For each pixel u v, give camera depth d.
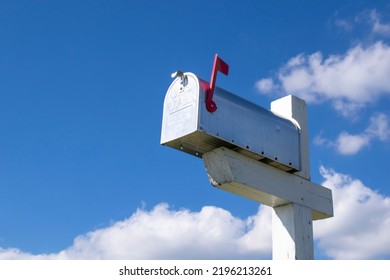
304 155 4.10
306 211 3.96
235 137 3.67
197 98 3.56
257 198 3.90
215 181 3.71
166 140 3.65
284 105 4.25
